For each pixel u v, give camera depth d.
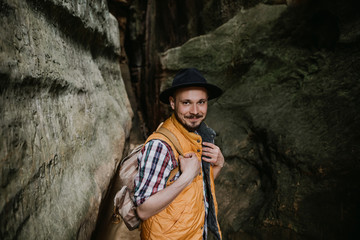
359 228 1.71
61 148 1.52
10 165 0.92
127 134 4.26
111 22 4.57
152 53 7.46
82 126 2.09
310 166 2.20
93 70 3.18
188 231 1.08
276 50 3.63
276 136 2.72
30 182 1.06
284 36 3.61
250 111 3.42
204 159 1.20
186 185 1.03
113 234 2.38
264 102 3.35
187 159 1.08
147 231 1.09
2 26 1.04
